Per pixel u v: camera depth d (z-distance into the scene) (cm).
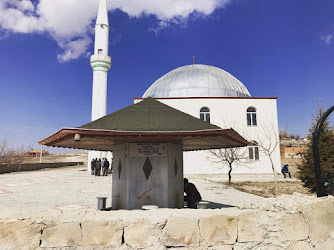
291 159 3694
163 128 529
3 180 2114
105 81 3712
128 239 358
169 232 364
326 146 1588
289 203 411
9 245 337
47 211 383
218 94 3086
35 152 7519
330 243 403
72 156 8094
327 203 422
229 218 382
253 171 2616
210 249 368
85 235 355
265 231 390
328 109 452
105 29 3772
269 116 2720
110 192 1441
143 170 583
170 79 3275
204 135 512
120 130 513
